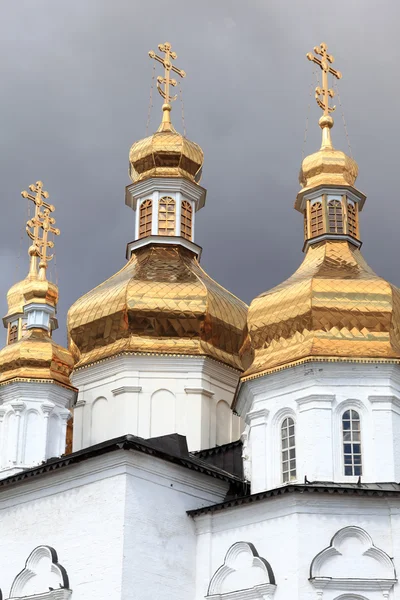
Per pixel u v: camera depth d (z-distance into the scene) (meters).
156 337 46.25
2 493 40.47
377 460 37.28
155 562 36.69
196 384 45.69
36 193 57.72
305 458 37.66
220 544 37.72
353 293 39.56
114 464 37.22
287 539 36.00
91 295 48.41
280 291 40.88
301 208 45.72
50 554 37.72
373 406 37.94
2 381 47.12
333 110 47.97
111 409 45.81
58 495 38.69
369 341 38.81
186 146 53.16
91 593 36.19
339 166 45.28
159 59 56.28
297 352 39.03
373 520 35.84
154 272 48.16
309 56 48.50
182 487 38.53
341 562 35.41
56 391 46.94
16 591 38.31
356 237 44.59
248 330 41.16
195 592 37.53
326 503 36.06
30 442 46.22
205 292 46.97
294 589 35.19
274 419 39.16
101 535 36.69
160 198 51.97
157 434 44.94
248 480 40.00
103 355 46.59
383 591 34.97
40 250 56.84
